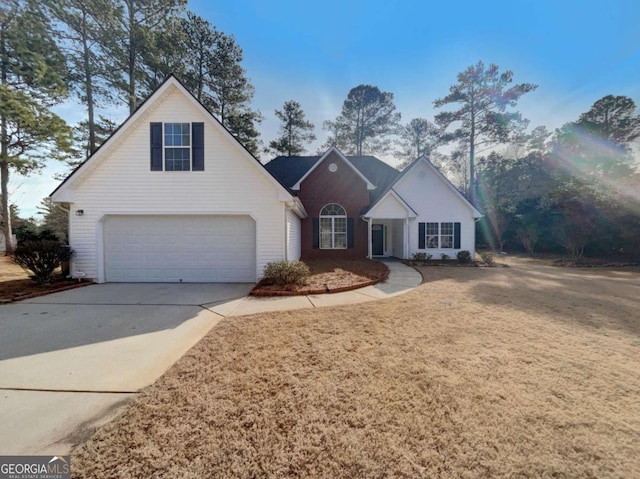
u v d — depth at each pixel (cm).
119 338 498
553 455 233
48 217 2797
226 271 1024
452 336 497
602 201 1587
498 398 313
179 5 1988
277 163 2009
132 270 1013
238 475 215
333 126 3256
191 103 988
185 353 436
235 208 1001
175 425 270
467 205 1748
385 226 1944
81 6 1705
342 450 238
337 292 848
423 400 309
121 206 987
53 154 1850
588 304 713
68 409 297
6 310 666
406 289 894
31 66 1630
